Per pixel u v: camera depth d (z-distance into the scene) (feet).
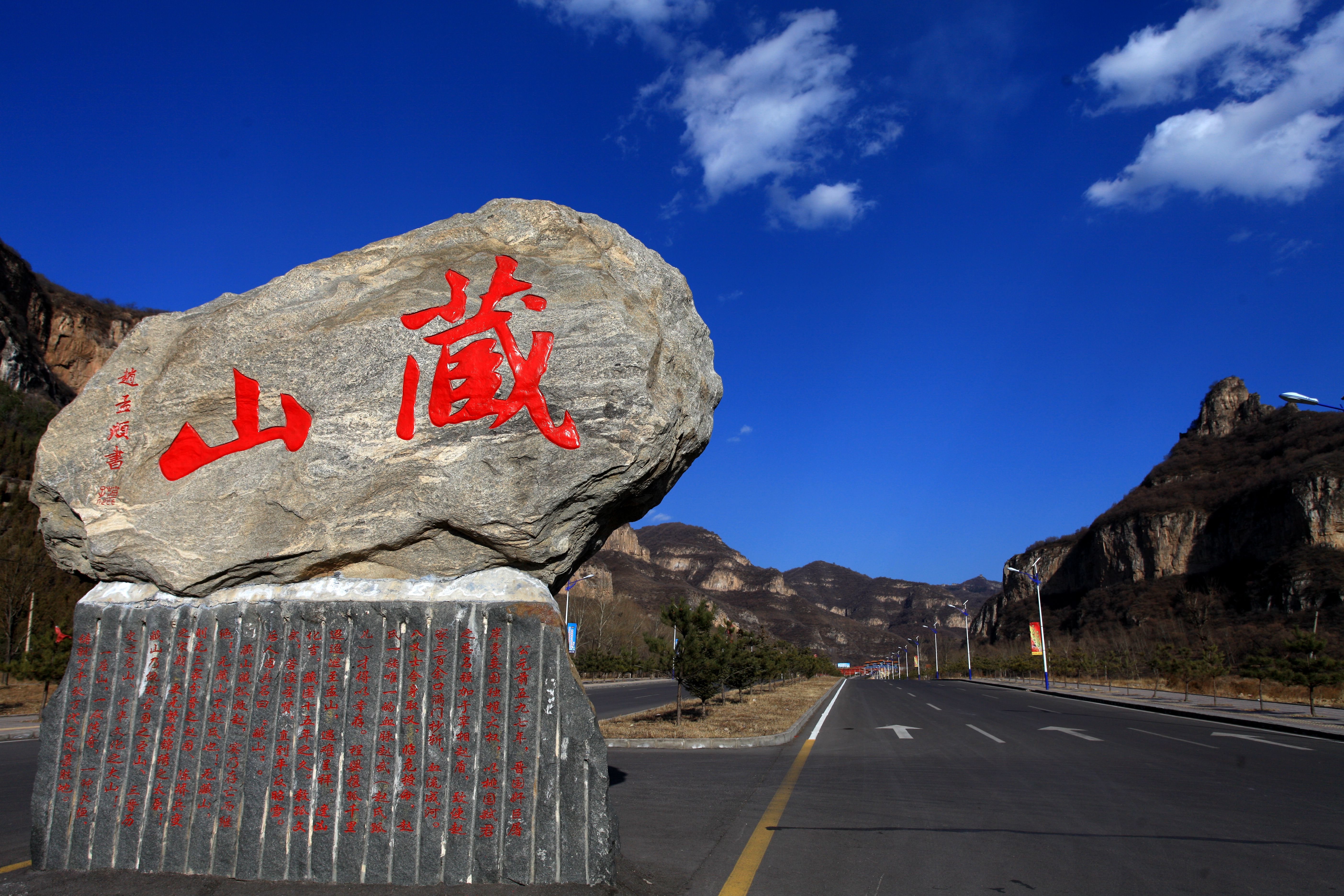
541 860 16.25
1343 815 25.79
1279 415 319.68
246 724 17.25
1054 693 110.73
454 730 16.83
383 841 16.42
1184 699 87.76
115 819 17.16
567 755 16.66
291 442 18.29
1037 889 17.81
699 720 59.82
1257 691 98.32
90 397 19.12
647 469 18.42
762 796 29.14
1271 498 253.44
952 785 31.76
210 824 16.89
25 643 98.63
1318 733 51.98
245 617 17.75
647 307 20.53
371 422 18.17
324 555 17.69
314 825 16.62
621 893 16.37
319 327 18.98
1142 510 302.66
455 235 20.44
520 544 17.57
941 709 78.79
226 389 18.75
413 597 17.51
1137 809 26.73
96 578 18.99
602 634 195.21
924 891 17.69
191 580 17.81
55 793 17.35
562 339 18.53
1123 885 18.11
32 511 122.42
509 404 18.04
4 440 141.28
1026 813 25.91
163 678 17.66
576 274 19.63
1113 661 150.61
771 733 49.47
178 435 18.72
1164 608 264.72
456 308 18.93
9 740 52.70
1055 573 361.30
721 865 19.61
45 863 17.06
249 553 17.75
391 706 17.01
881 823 24.38
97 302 283.38
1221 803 27.76
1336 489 232.12
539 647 17.13
